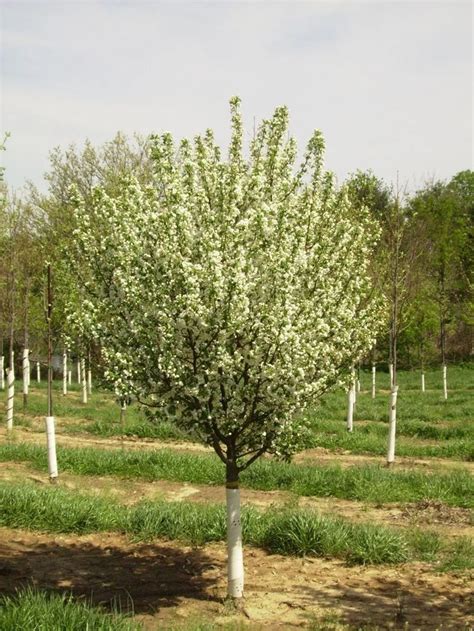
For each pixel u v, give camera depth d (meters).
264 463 13.63
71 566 8.77
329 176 7.14
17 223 20.72
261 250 6.53
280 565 8.77
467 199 52.06
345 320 7.05
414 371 42.00
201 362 6.57
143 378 6.70
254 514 10.11
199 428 6.89
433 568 8.73
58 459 14.31
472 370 41.03
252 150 7.16
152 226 6.59
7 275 21.20
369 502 11.96
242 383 6.74
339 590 7.91
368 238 7.51
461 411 24.05
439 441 18.61
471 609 7.39
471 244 30.44
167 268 6.43
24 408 23.02
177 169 6.86
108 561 9.00
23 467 14.16
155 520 10.12
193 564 8.90
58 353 27.66
